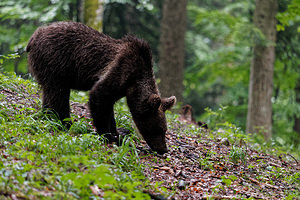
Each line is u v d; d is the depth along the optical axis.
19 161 6.81
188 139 11.90
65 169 6.71
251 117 21.16
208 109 15.45
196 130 13.34
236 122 20.75
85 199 5.98
